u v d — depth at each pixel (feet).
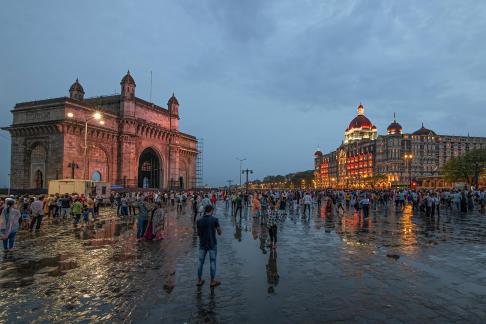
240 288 32.27
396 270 38.60
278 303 28.27
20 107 208.03
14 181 206.59
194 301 28.78
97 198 109.40
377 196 149.59
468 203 129.29
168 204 184.03
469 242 56.85
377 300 28.89
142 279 35.29
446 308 27.09
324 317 25.34
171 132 287.48
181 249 51.42
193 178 341.62
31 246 54.08
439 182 404.98
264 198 88.84
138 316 25.64
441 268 39.42
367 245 54.34
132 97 240.12
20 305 27.99
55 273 37.70
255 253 48.65
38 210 71.72
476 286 32.65
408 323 24.32
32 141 202.59
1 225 49.39
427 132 552.00
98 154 217.56
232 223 88.99
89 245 54.85
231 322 24.44
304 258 45.09
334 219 96.68
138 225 61.46
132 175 234.99
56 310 26.91
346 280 34.81
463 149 537.65
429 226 79.05
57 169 191.72
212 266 32.94
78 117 200.75
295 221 91.25
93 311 26.66
